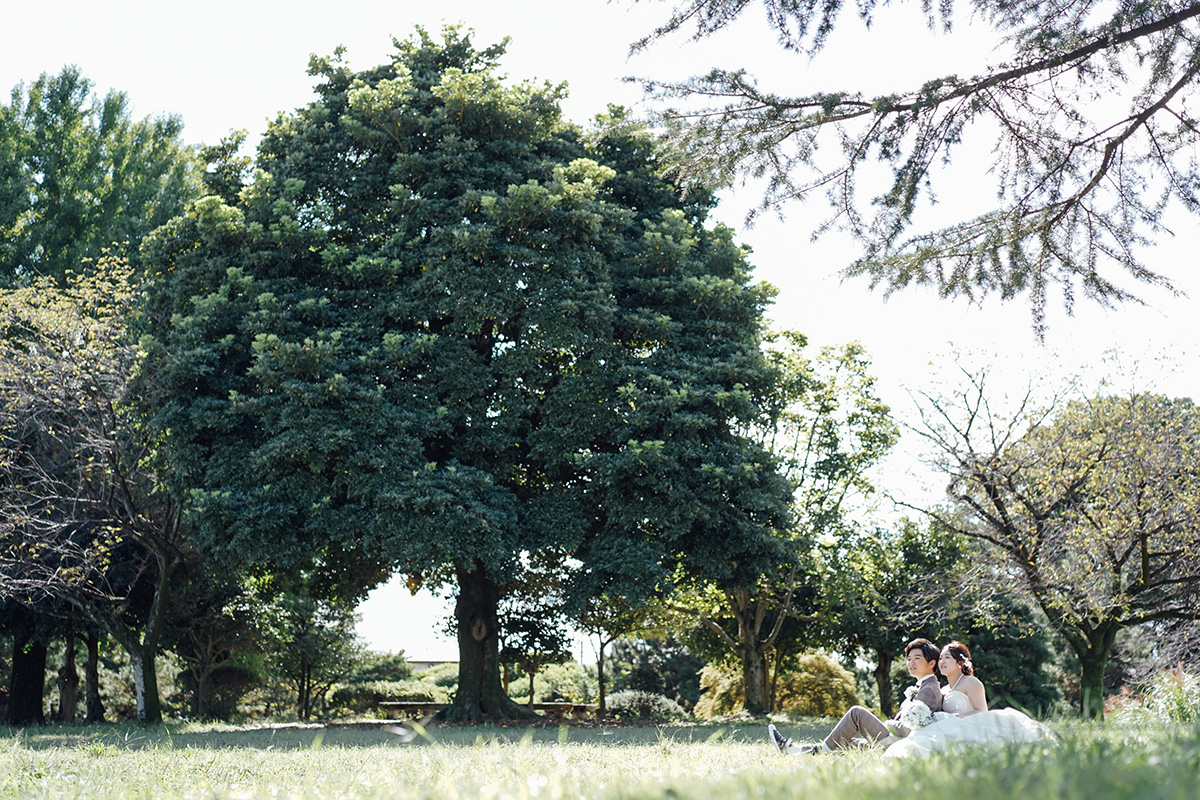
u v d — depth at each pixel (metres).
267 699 45.28
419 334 19.77
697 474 20.00
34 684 25.61
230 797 4.09
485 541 18.58
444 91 21.34
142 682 21.27
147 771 7.19
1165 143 6.50
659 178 6.96
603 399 20.67
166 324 21.30
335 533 18.72
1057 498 19.08
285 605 33.94
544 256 20.53
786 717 26.38
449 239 20.41
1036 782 2.26
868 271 7.03
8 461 20.16
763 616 32.19
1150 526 17.89
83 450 21.11
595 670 54.31
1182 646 18.06
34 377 20.23
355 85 22.70
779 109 6.24
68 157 30.06
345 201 22.38
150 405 20.31
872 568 30.27
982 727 5.74
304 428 18.44
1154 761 2.61
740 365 21.08
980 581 20.33
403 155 20.91
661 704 39.06
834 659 43.75
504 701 22.58
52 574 19.89
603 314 20.44
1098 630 19.17
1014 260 7.02
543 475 22.45
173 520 21.61
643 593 19.34
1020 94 6.26
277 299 20.00
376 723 21.22
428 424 19.42
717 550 20.64
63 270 27.77
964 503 20.84
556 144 22.84
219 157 23.73
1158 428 18.66
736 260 23.20
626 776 4.46
